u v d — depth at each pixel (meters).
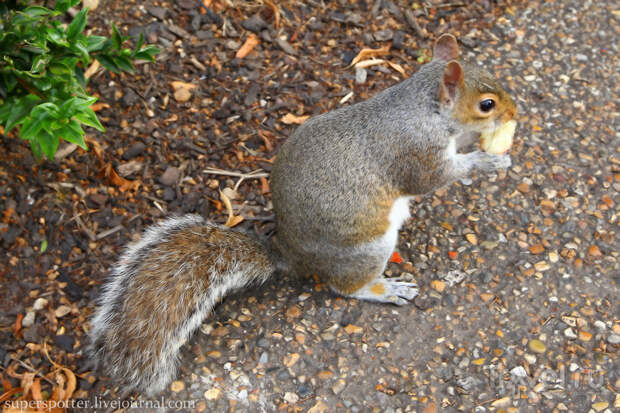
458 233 0.95
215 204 0.96
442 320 0.90
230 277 0.87
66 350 0.87
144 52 0.93
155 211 0.95
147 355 0.84
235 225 0.95
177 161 0.98
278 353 0.88
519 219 0.96
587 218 0.96
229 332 0.89
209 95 1.03
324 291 0.92
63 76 0.87
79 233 0.92
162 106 1.01
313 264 0.89
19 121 0.84
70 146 0.96
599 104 1.05
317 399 0.85
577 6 1.14
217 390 0.86
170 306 0.85
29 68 0.87
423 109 0.86
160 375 0.84
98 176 0.96
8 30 0.84
